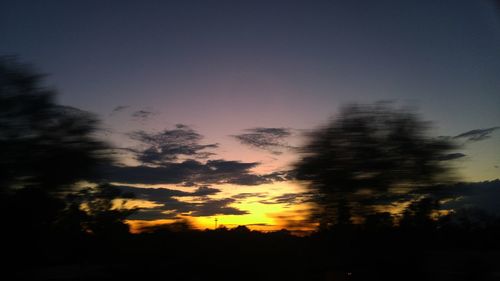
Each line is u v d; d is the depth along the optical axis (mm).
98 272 12047
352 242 11742
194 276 12086
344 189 11547
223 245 12484
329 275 11914
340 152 11703
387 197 11703
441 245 13055
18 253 10781
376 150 11641
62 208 11672
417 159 11586
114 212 12664
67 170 11141
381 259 11781
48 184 10977
